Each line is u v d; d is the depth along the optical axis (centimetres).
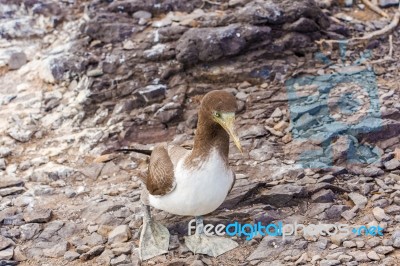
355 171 991
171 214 929
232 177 845
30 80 1253
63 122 1159
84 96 1182
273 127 1102
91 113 1170
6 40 1348
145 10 1311
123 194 988
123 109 1162
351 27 1311
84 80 1212
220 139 812
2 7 1395
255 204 938
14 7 1395
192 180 807
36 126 1152
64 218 946
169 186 820
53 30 1355
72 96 1203
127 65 1213
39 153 1098
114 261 853
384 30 1293
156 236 880
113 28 1266
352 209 909
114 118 1145
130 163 1059
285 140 1070
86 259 865
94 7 1341
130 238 898
